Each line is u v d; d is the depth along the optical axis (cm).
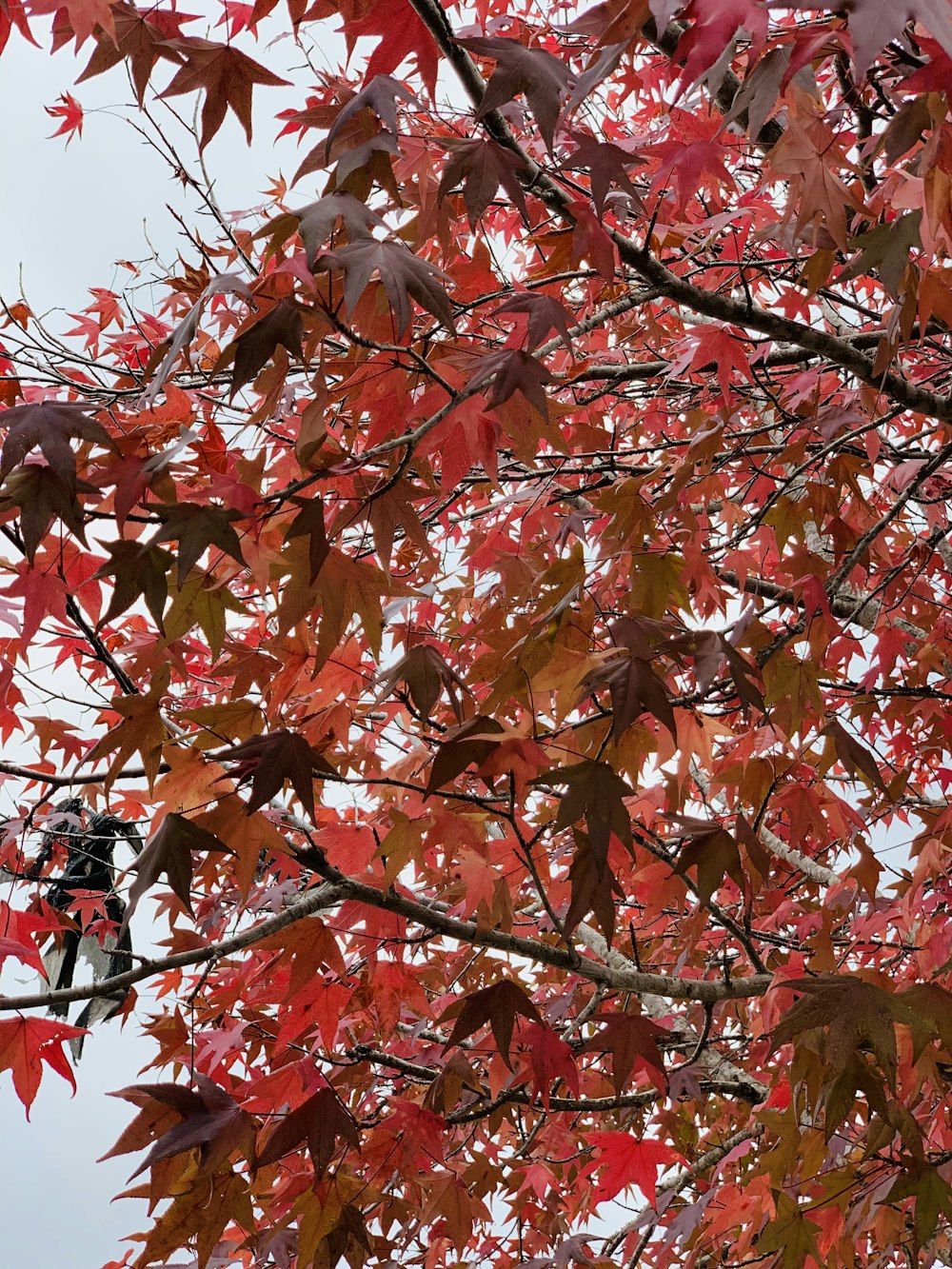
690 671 294
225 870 286
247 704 207
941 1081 213
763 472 326
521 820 255
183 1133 192
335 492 200
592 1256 334
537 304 182
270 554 184
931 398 252
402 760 235
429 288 148
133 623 310
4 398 217
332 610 184
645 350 416
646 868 263
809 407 299
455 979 375
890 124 145
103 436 153
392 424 205
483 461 212
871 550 324
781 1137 224
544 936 412
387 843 217
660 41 161
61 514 149
